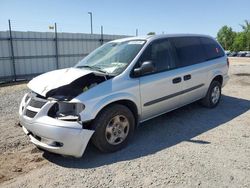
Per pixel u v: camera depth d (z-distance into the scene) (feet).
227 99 25.55
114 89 14.19
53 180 11.91
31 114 13.70
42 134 13.03
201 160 13.16
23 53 53.72
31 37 54.29
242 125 18.13
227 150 14.25
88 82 14.69
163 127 18.02
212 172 12.05
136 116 15.66
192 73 19.02
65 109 13.17
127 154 14.12
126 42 17.78
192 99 19.79
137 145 15.23
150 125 18.42
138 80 15.38
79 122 12.87
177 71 17.85
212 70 21.21
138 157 13.73
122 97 14.42
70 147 12.73
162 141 15.71
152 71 16.30
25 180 12.02
